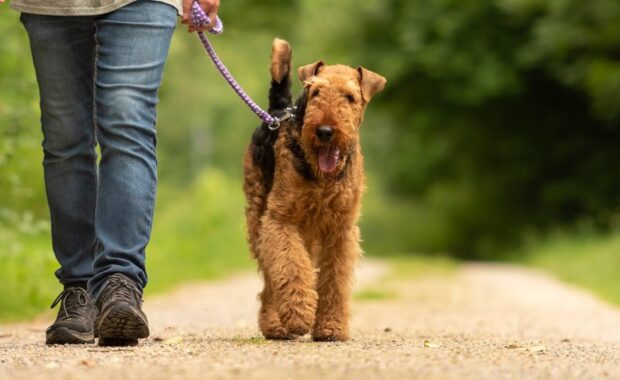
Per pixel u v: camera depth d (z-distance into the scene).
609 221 33.22
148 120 6.71
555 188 38.44
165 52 6.77
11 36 12.35
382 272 25.17
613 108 31.33
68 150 7.16
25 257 11.23
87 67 7.09
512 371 5.50
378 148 56.03
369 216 50.75
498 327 10.16
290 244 7.48
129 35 6.64
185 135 54.59
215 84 41.38
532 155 40.19
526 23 36.09
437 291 17.47
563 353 6.86
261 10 36.38
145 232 6.70
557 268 26.02
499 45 36.94
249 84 37.66
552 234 36.97
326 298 7.75
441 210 46.22
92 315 7.38
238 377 5.02
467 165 42.47
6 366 5.66
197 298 14.70
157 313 11.80
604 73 30.45
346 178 7.65
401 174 47.19
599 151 38.28
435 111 39.78
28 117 11.23
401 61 37.66
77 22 6.92
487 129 40.47
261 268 8.19
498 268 30.58
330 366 5.43
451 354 6.28
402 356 6.04
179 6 6.90
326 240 7.81
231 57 36.78
